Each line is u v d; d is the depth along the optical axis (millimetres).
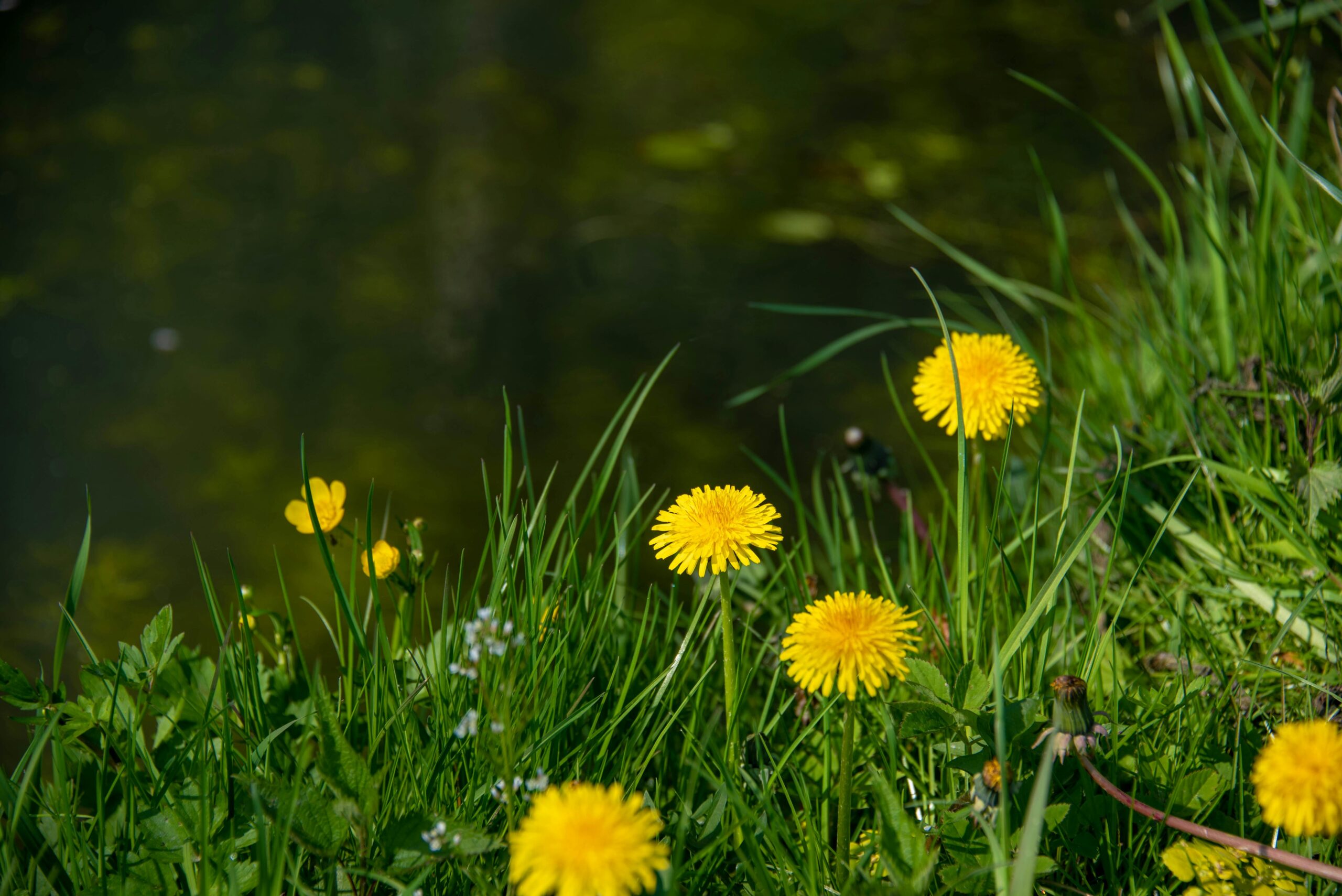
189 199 2486
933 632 1366
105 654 1519
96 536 1694
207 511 1739
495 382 2006
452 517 1704
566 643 1312
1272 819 1221
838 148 2678
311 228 2410
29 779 1249
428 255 2336
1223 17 2943
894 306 2146
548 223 2447
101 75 2971
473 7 3410
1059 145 2604
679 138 2734
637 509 1364
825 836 1293
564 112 2871
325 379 2014
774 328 2131
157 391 1968
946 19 3273
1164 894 1272
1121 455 1392
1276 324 1426
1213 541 1405
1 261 2287
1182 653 1363
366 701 1302
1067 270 1617
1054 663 1353
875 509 1682
